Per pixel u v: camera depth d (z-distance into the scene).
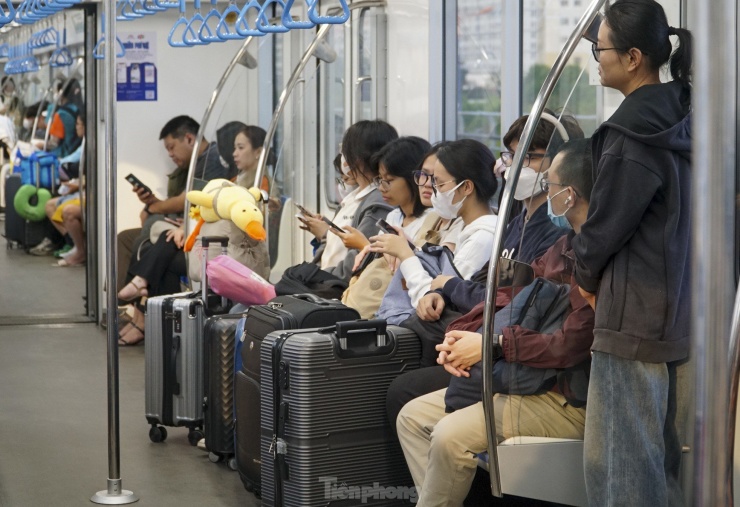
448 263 4.10
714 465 1.55
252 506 4.23
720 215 1.51
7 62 8.67
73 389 6.30
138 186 7.52
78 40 8.17
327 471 3.80
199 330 5.02
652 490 3.05
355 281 4.56
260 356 4.11
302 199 6.07
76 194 8.77
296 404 3.75
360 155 5.11
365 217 5.02
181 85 7.85
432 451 3.48
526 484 3.35
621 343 2.99
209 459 4.89
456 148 4.12
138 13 5.70
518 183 3.26
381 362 3.87
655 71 3.06
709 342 1.53
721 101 1.51
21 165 8.85
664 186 2.97
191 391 5.02
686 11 3.50
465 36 5.31
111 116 4.08
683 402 3.10
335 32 6.02
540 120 3.33
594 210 2.99
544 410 3.34
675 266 2.99
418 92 5.63
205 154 6.31
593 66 3.28
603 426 3.05
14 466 4.78
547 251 3.28
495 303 3.19
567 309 3.30
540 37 4.68
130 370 6.83
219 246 5.46
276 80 6.32
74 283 8.93
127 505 4.24
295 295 4.38
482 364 3.22
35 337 7.91
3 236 8.99
